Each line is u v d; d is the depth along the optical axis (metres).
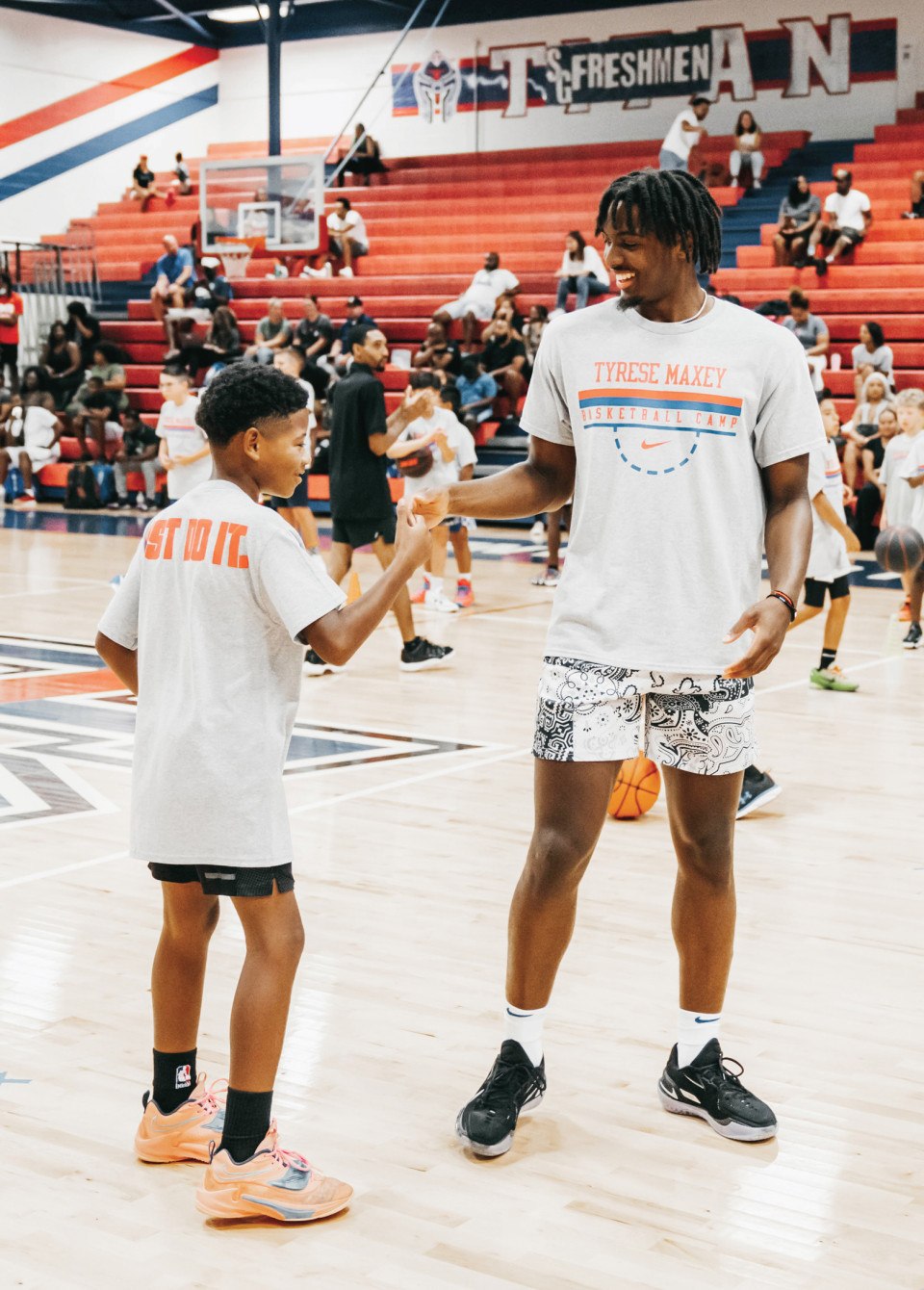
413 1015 3.45
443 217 19.11
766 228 16.62
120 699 7.24
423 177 20.39
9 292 18.30
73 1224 2.52
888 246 15.73
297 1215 2.51
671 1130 2.90
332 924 4.07
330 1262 2.41
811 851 4.84
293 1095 3.03
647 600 2.71
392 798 5.43
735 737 2.76
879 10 18.73
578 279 15.95
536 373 2.85
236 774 2.49
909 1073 3.17
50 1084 3.06
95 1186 2.65
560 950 2.84
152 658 2.59
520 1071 2.86
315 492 15.40
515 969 2.85
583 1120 2.95
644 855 4.78
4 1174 2.69
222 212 18.58
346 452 7.81
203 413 2.63
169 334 17.75
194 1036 2.76
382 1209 2.58
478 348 16.31
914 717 6.95
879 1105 3.02
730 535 2.71
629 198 2.63
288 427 2.62
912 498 9.21
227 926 4.02
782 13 19.27
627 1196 2.64
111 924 4.06
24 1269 2.37
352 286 18.02
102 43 22.14
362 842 4.87
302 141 22.66
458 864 4.65
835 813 5.31
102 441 16.73
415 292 17.59
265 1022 2.52
